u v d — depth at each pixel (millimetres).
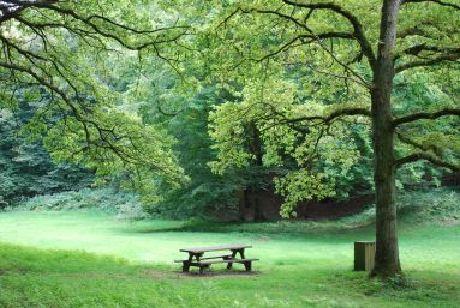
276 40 20375
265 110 18219
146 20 17469
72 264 17094
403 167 29578
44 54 19266
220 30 16297
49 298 10188
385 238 15086
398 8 15461
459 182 39344
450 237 27859
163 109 31781
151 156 20062
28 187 54844
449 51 15188
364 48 15727
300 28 16453
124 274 15391
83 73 20172
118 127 19828
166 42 17156
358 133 26250
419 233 29438
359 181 31703
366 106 17125
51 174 55375
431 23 16047
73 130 20000
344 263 19391
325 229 32469
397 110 24938
